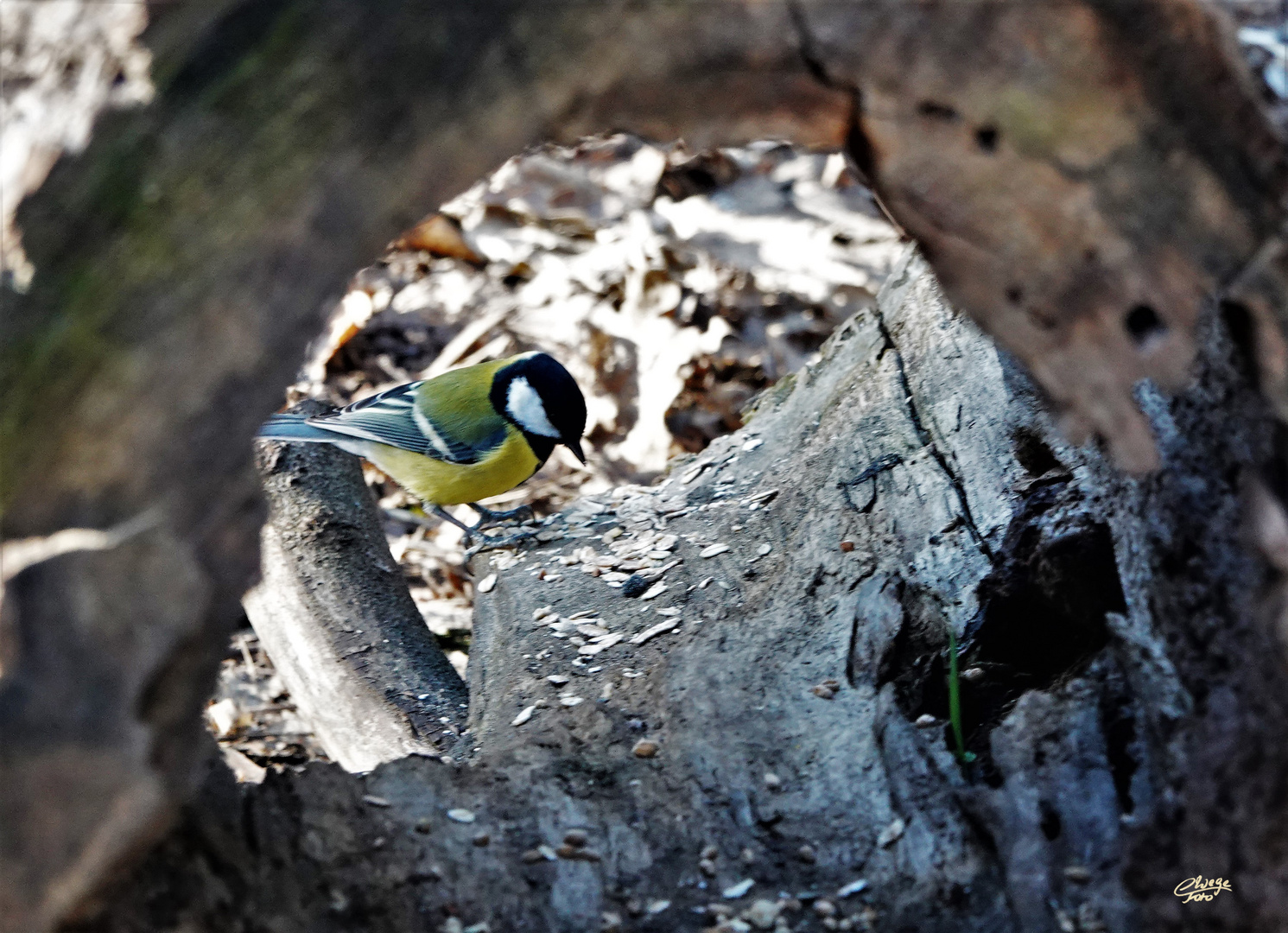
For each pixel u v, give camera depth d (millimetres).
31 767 1673
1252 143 2061
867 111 2158
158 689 1831
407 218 2076
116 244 1845
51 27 1883
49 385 1813
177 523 1901
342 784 2195
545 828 2197
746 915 2178
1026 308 2176
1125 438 2180
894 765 2199
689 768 2211
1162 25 1997
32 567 1700
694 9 2016
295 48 1883
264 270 1939
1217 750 2162
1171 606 2172
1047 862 2172
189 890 2100
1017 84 2100
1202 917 2158
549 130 2133
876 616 2234
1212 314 2158
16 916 1676
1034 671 2219
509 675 2258
